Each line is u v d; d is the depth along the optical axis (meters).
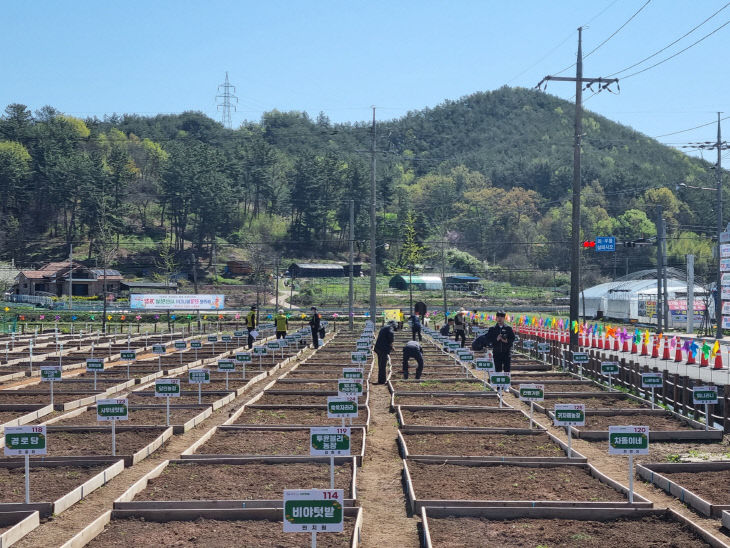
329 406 12.13
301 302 104.81
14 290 110.38
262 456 12.90
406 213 150.62
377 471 12.44
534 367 28.64
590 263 138.38
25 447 10.17
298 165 155.75
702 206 166.62
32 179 149.12
